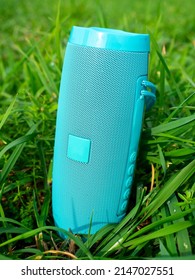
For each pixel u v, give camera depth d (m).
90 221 0.32
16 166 0.40
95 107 0.31
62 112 0.33
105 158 0.32
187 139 0.37
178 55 0.65
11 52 0.68
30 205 0.35
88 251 0.30
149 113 0.41
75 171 0.32
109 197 0.33
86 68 0.31
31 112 0.43
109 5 1.02
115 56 0.30
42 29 0.83
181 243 0.30
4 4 1.04
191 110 0.41
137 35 0.31
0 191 0.35
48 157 0.41
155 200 0.33
